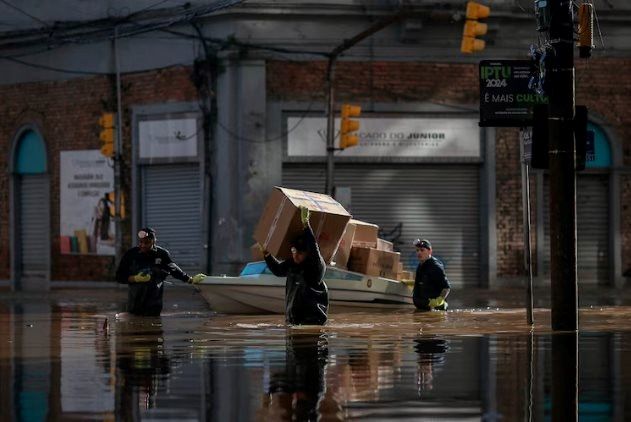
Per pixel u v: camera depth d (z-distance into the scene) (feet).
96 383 67.77
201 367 76.54
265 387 65.05
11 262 276.00
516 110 119.44
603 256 251.80
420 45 244.22
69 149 264.72
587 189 251.80
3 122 275.39
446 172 247.50
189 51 245.24
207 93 242.17
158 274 142.72
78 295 223.71
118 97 238.68
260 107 239.50
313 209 124.16
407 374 70.95
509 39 245.24
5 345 98.27
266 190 240.53
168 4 245.86
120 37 254.27
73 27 260.21
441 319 132.26
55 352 90.53
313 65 242.17
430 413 54.80
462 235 247.91
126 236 256.52
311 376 70.28
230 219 240.32
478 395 60.95
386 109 243.81
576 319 108.47
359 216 244.63
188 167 248.11
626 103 251.60
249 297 146.20
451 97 246.27
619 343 93.97
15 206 275.18
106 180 260.62
